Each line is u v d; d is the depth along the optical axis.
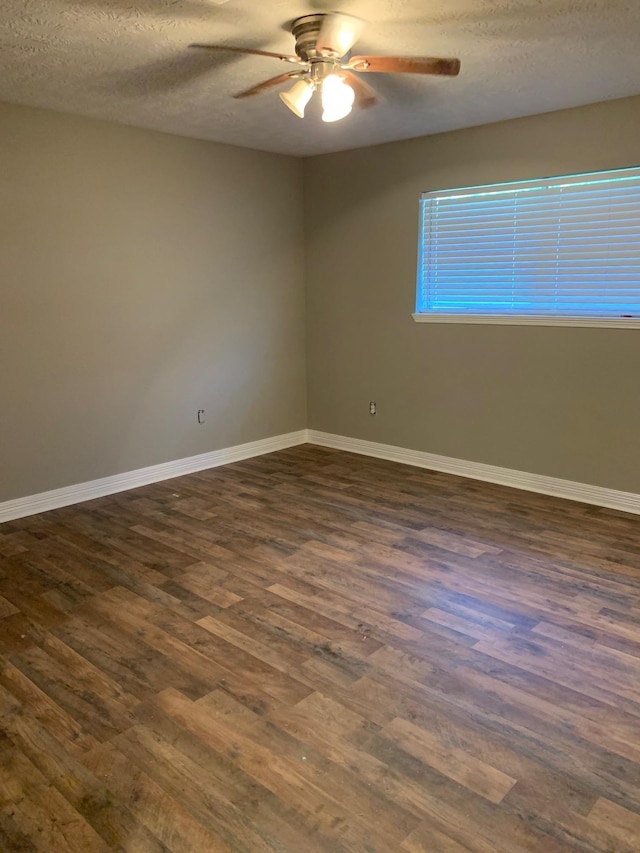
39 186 3.81
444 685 2.30
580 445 4.16
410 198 4.71
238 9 2.38
